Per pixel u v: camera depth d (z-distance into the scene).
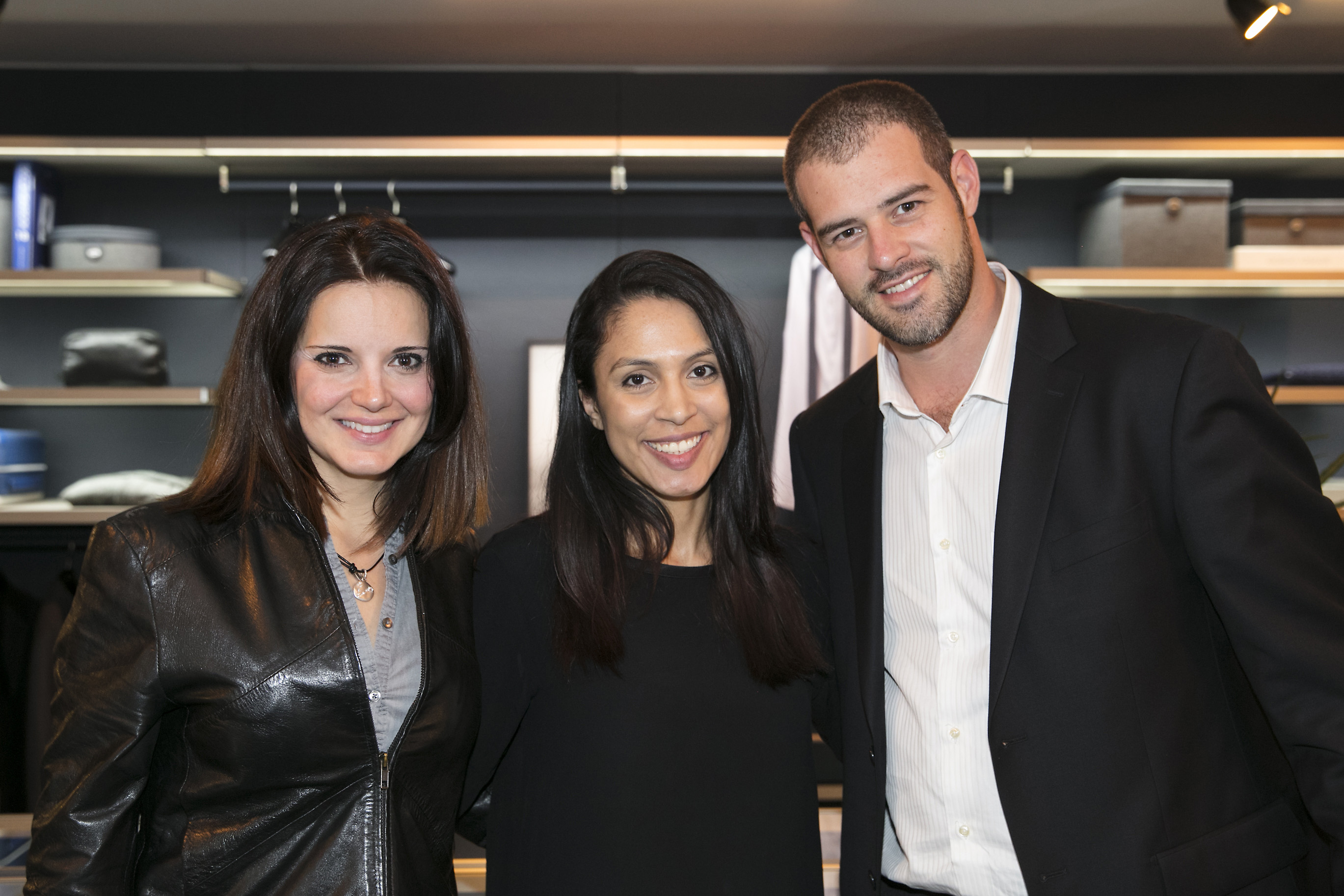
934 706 1.34
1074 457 1.28
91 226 3.13
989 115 3.35
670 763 1.28
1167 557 1.24
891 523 1.44
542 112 3.30
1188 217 3.13
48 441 3.40
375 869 1.13
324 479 1.25
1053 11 2.93
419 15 2.92
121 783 1.08
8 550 3.35
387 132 3.28
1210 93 3.36
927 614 1.37
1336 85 3.37
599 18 2.96
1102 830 1.20
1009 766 1.25
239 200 3.39
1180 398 1.23
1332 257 3.11
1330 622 1.13
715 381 1.37
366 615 1.24
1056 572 1.26
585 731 1.30
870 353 3.05
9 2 2.81
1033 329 1.37
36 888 1.04
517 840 1.32
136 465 3.42
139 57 3.20
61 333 3.39
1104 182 3.46
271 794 1.12
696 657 1.36
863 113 1.32
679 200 3.47
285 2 2.82
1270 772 1.28
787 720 1.37
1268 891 1.22
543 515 1.46
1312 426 3.48
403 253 1.21
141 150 3.06
